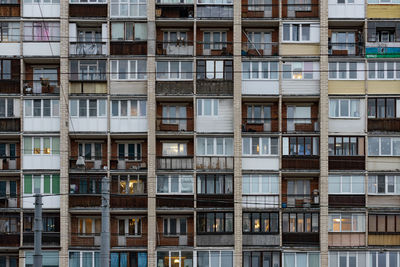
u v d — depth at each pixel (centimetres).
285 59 3903
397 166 3903
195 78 3884
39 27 3931
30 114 3897
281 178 3869
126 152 4006
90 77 3916
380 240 3847
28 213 3856
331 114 3922
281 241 3825
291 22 3919
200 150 3900
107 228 2691
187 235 3894
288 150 3900
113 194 3856
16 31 3931
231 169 3862
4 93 3888
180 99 3931
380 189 3900
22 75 3906
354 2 3944
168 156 3878
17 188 3962
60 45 3872
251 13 3956
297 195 3909
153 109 3844
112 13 3941
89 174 3891
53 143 3888
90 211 3834
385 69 3931
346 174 3875
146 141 3988
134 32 3938
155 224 3797
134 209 3834
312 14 3956
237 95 3844
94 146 4003
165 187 3872
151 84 3856
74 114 3894
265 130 3966
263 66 3916
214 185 3875
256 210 3844
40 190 3859
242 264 3803
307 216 3884
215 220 3850
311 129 3962
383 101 3938
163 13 3931
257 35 4034
